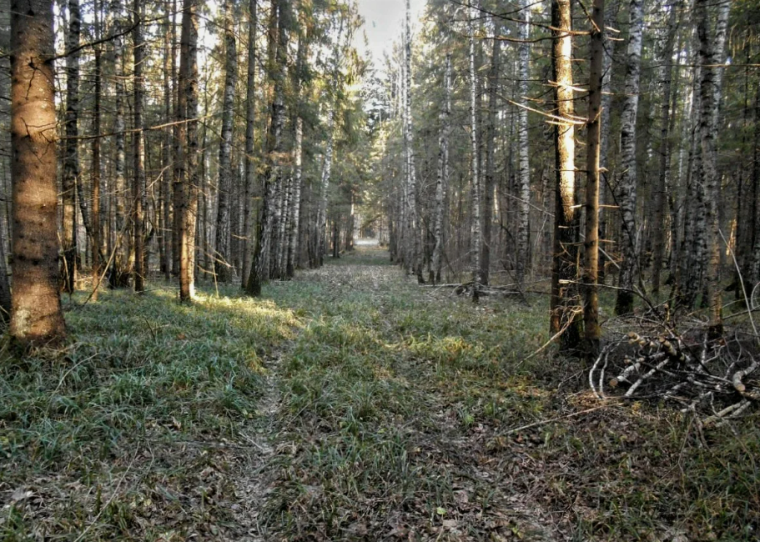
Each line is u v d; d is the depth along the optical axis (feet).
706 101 22.71
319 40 48.16
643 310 34.83
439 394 20.61
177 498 12.30
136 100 39.75
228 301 38.40
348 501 12.79
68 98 33.76
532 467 14.62
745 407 15.64
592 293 21.66
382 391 20.07
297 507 12.53
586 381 20.38
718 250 22.49
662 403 17.08
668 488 12.79
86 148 46.70
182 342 22.67
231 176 60.64
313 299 46.60
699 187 39.78
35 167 17.20
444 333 31.53
